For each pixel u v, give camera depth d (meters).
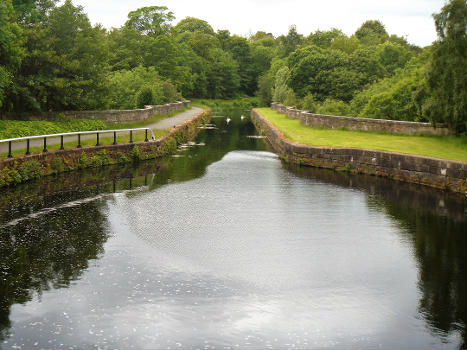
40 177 18.81
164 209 15.29
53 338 7.68
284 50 95.12
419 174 19.80
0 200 15.41
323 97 52.06
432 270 10.75
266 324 8.26
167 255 11.17
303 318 8.49
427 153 20.83
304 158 24.55
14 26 23.55
